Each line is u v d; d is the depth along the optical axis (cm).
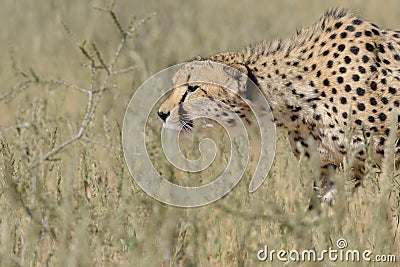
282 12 3991
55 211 1170
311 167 1239
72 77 2570
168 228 1145
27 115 1802
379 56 1553
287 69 1566
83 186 1369
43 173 1369
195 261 1238
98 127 1920
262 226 1391
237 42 3177
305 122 1555
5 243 1201
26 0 3509
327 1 3881
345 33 1564
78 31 3061
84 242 1111
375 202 1243
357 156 1523
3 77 2530
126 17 3284
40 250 1277
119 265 1170
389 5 3731
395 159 1541
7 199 1309
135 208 1223
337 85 1530
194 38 3131
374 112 1520
